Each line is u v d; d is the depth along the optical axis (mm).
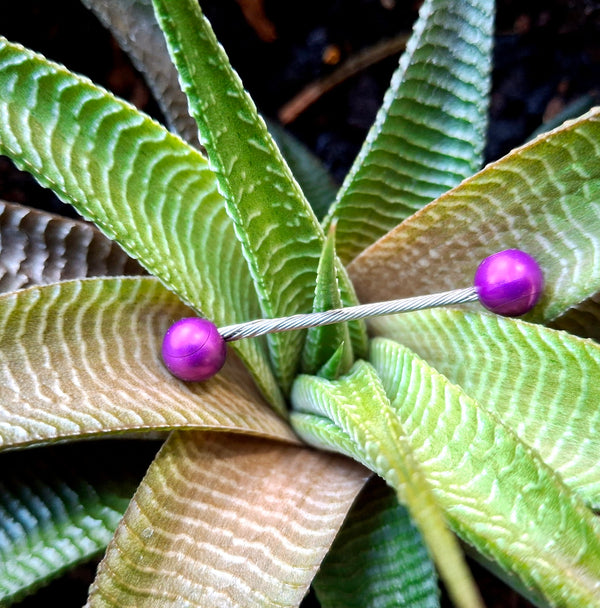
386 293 76
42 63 59
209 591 59
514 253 64
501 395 66
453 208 67
